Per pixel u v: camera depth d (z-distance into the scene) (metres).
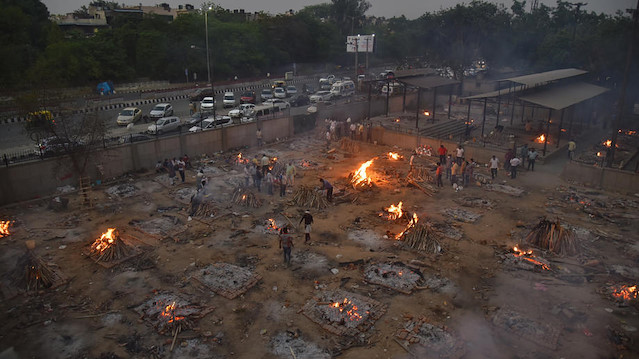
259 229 19.00
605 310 13.06
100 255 16.19
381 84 55.19
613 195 23.83
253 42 81.12
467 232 18.84
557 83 39.47
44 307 13.28
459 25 64.56
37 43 65.56
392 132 34.56
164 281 14.79
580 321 12.53
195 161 30.12
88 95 50.72
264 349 11.45
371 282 14.55
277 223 19.67
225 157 31.31
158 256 16.53
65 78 57.59
